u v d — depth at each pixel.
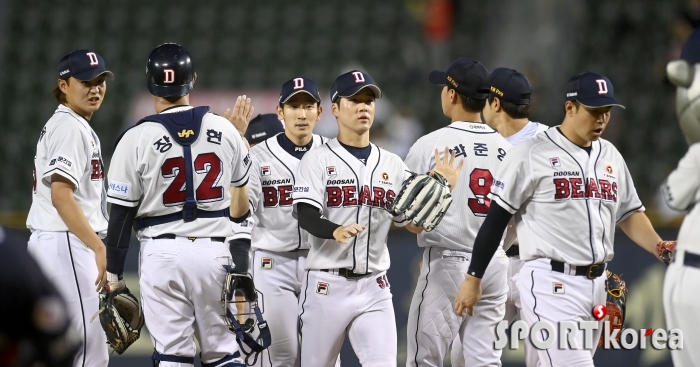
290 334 19.95
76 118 18.77
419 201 17.03
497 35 57.72
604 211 16.66
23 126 54.62
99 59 19.08
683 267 15.32
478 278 16.89
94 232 17.92
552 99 52.47
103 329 17.83
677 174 15.50
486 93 19.42
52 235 18.59
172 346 17.09
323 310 17.56
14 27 60.47
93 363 18.83
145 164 16.81
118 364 26.33
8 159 52.22
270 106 54.59
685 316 15.17
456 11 58.19
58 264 18.48
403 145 45.88
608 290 17.89
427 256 19.11
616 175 17.06
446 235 18.62
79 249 18.75
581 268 16.39
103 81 19.33
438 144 18.95
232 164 17.67
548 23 57.34
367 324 17.56
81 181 18.78
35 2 61.78
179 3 62.84
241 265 17.91
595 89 16.20
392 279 26.44
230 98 54.66
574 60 56.06
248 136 22.55
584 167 16.52
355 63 59.56
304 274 18.17
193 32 61.44
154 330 17.11
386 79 58.09
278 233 19.95
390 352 17.45
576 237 16.34
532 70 48.44
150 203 17.02
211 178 17.19
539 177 16.42
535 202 16.61
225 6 62.91
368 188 17.58
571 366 16.27
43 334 7.82
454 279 18.70
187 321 17.27
